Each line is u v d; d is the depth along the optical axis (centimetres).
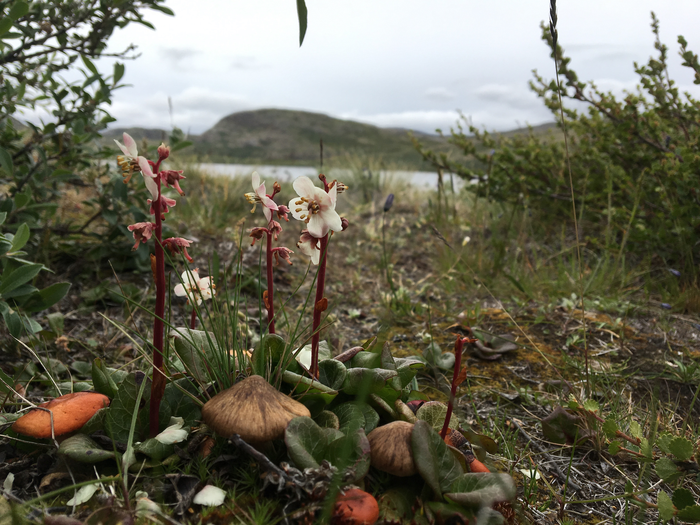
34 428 20
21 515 16
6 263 30
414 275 62
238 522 18
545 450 27
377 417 21
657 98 56
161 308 19
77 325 38
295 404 19
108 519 17
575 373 35
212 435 21
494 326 43
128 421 21
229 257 56
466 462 20
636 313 46
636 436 24
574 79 59
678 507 20
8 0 35
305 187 20
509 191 74
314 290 53
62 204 60
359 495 17
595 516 23
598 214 65
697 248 53
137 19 42
